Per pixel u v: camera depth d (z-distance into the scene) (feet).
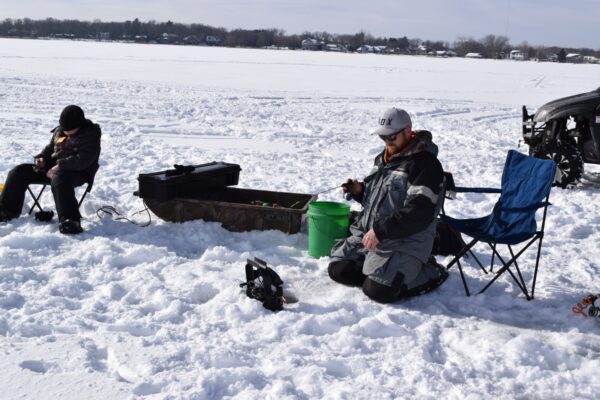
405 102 65.21
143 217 18.79
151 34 485.97
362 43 484.74
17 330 11.10
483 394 9.83
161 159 29.43
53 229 17.13
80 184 17.39
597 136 26.86
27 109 45.57
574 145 28.30
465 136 42.22
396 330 11.87
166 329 11.45
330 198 22.99
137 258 15.33
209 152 32.22
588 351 11.41
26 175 17.65
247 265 13.51
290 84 84.38
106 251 15.37
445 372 10.39
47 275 13.89
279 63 150.10
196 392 9.28
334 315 12.30
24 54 141.18
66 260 14.76
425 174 13.02
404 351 11.10
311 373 10.05
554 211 22.17
